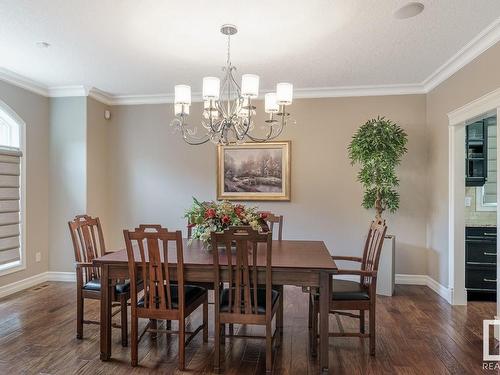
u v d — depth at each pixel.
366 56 3.58
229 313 2.48
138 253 3.00
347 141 4.80
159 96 5.12
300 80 4.39
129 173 5.24
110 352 2.67
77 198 4.79
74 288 4.45
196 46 3.35
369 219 4.75
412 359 2.66
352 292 2.72
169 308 2.54
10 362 2.60
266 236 2.38
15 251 4.29
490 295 4.07
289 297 4.20
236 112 3.17
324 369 2.44
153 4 2.59
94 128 4.95
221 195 5.04
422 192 4.64
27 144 4.46
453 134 3.87
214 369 2.49
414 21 2.83
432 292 4.34
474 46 3.28
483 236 4.07
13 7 2.62
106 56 3.61
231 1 2.54
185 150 5.14
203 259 2.68
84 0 2.53
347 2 2.54
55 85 4.63
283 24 2.89
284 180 4.91
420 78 4.30
